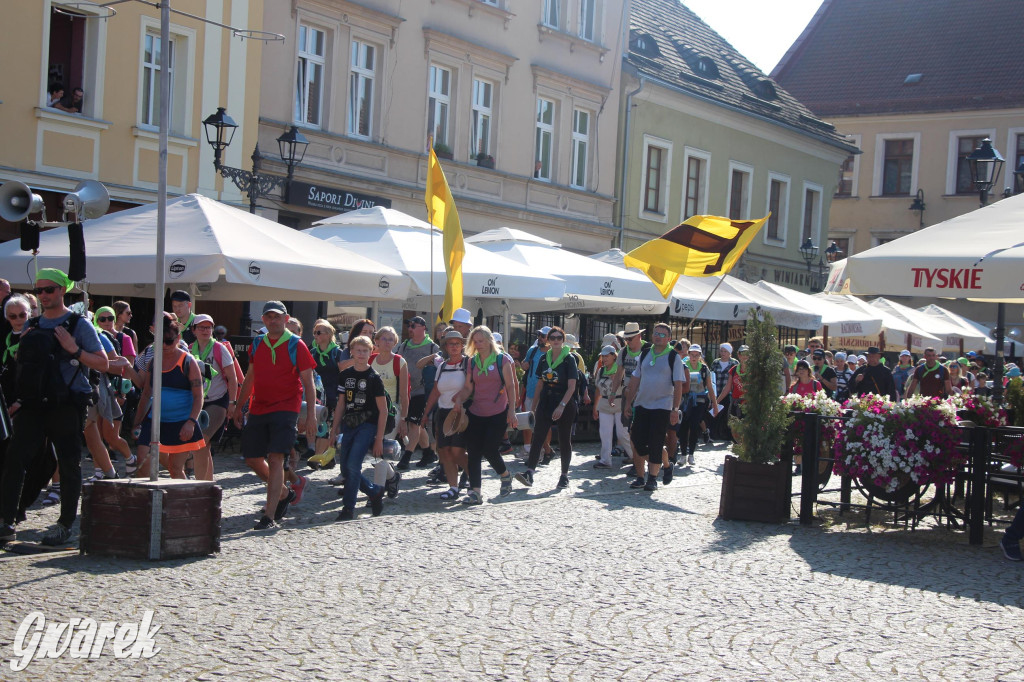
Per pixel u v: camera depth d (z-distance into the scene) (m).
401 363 11.23
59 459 7.82
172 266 11.78
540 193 27.48
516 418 11.00
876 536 9.70
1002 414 9.91
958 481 10.26
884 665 5.75
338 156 22.14
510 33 26.31
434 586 7.03
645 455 12.44
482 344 10.68
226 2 19.73
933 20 50.41
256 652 5.53
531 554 8.12
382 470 9.80
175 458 9.14
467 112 25.27
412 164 23.84
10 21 16.56
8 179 16.59
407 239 16.00
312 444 11.30
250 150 20.30
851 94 49.12
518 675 5.36
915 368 18.67
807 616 6.71
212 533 7.60
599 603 6.80
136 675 5.11
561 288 16.61
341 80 22.25
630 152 30.62
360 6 22.28
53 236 13.41
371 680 5.19
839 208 48.22
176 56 19.16
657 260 14.20
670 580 7.50
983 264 8.41
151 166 18.72
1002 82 46.19
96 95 17.75
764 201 36.69
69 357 7.77
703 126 33.53
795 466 15.26
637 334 14.49
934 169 46.44
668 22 36.50
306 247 13.31
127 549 7.35
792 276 38.69
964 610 6.99
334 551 7.91
